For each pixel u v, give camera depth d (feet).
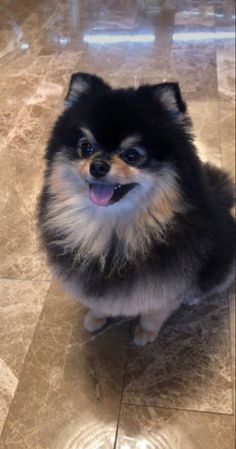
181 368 1.53
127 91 1.17
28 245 1.80
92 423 1.40
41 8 2.11
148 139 1.09
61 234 1.25
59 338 1.59
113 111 1.09
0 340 1.57
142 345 1.58
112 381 1.50
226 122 2.39
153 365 1.54
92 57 2.50
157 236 1.17
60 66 2.24
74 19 2.38
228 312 1.68
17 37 1.92
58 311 1.66
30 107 1.94
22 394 1.45
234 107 2.48
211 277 1.49
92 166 1.07
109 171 1.07
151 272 1.21
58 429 1.38
